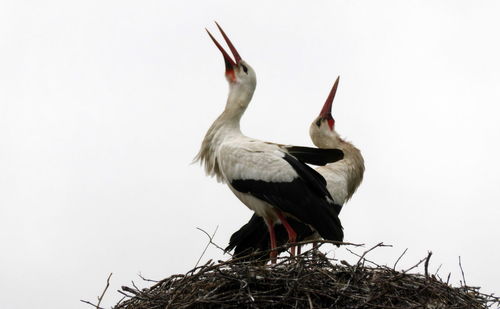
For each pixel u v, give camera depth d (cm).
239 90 1595
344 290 1211
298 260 1252
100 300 1242
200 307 1216
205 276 1241
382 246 1267
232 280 1224
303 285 1211
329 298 1212
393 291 1243
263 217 1526
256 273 1226
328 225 1477
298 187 1477
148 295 1255
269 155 1498
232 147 1511
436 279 1282
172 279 1275
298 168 1489
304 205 1471
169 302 1202
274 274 1231
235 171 1499
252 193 1493
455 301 1257
